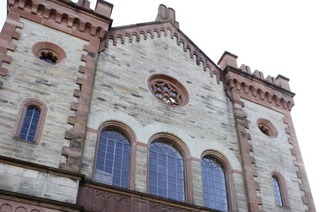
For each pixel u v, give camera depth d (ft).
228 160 63.46
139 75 65.46
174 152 60.49
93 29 65.05
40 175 43.70
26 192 41.81
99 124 54.95
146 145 56.95
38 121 50.03
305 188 67.72
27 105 50.65
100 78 60.59
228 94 74.08
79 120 52.31
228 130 67.97
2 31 56.44
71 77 56.95
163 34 76.38
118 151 55.31
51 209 41.24
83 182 46.83
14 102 49.70
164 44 74.54
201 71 74.90
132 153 55.72
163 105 63.82
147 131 58.65
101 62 63.00
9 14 59.21
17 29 58.18
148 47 71.67
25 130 48.62
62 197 43.29
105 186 47.93
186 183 57.36
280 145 72.13
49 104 52.08
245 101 75.00
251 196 59.77
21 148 46.03
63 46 60.54
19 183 42.06
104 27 66.13
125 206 47.93
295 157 72.02
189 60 75.20
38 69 55.06
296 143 74.79
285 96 80.89
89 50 62.23
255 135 70.18
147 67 67.92
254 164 64.85
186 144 61.11
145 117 60.29
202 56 77.82
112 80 61.67
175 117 63.57
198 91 70.79
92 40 64.08
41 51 58.70
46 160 46.37
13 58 54.19
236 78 76.18
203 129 65.00
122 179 52.70
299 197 65.82
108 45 66.59
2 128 46.55
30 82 52.95
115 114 57.62
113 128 57.26
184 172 58.85
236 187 60.54
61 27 62.64
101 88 59.36
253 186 61.36
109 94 59.47
